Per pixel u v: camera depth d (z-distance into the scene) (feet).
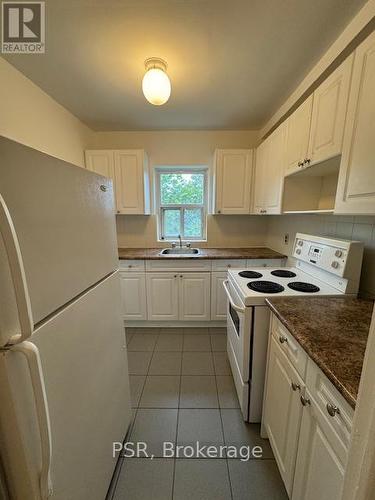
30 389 1.82
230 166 8.46
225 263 8.20
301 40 4.29
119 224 9.94
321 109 4.13
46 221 2.10
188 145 9.28
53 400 2.16
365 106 3.02
